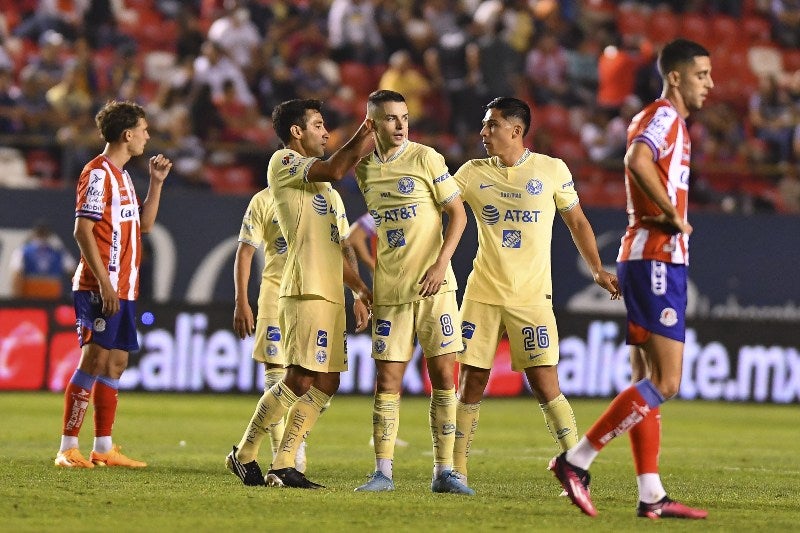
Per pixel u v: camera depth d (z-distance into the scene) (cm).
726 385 6256
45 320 5656
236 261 3044
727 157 7731
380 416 2645
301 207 2631
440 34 8044
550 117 7656
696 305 6619
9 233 5956
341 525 2089
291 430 2655
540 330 2736
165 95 6912
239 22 7425
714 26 8950
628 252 2312
